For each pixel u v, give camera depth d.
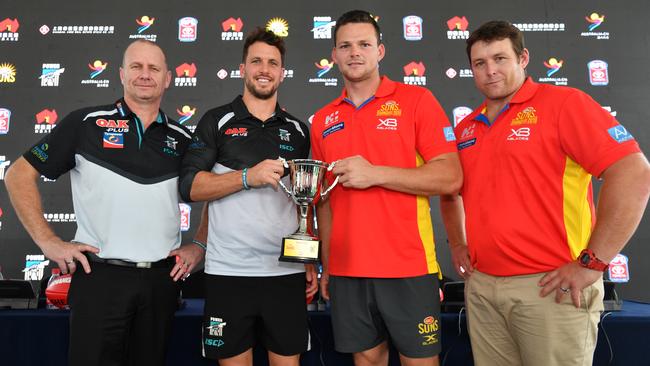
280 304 1.43
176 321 1.61
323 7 3.11
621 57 3.02
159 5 3.08
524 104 1.36
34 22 3.03
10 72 2.97
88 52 3.02
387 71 3.06
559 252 1.24
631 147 1.17
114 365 1.38
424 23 3.09
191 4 3.09
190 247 1.58
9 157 2.89
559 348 1.21
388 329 1.35
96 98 2.99
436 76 3.06
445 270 2.87
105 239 1.41
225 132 1.53
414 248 1.34
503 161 1.33
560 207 1.27
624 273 2.81
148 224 1.45
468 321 1.43
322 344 1.62
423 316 1.32
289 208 1.52
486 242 1.34
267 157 1.51
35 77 2.98
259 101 1.60
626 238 1.14
